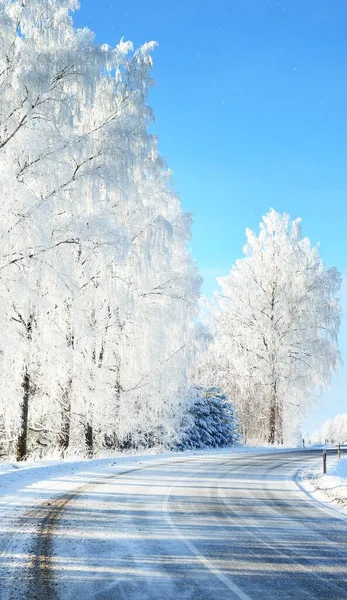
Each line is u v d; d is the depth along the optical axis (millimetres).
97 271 22328
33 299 18234
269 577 6086
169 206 26234
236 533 8398
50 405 23906
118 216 23484
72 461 20078
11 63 18703
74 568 6266
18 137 18812
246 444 45219
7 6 19219
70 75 19219
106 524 8797
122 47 22922
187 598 5301
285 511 10672
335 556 7117
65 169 18953
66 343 22203
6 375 20172
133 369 26031
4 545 7195
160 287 25250
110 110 22281
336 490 13422
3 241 17438
